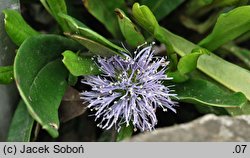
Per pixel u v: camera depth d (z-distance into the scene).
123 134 0.09
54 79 0.09
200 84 0.09
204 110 0.09
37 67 0.08
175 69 0.09
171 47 0.09
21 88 0.08
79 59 0.08
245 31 0.09
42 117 0.08
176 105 0.09
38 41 0.08
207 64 0.09
